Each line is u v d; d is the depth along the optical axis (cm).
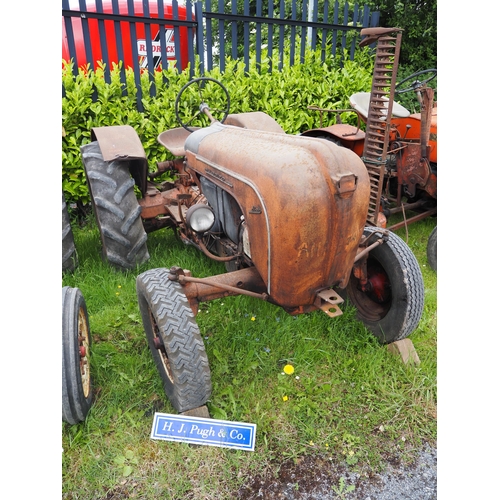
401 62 654
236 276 214
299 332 258
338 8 558
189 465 184
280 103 488
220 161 212
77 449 192
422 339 262
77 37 503
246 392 218
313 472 181
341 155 171
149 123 441
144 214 344
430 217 452
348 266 190
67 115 407
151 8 528
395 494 171
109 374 234
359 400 216
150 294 194
